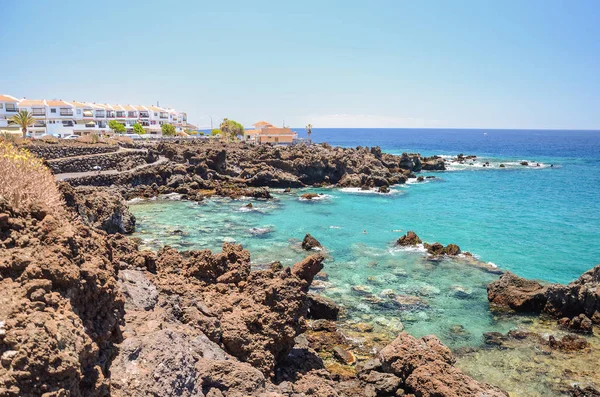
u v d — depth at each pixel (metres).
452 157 143.00
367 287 28.75
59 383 6.96
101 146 72.38
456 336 22.41
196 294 16.48
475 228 47.66
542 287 26.33
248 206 56.50
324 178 83.56
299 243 38.94
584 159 141.00
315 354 17.33
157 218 48.50
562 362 19.92
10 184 11.17
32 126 101.06
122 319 10.96
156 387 9.14
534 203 63.62
